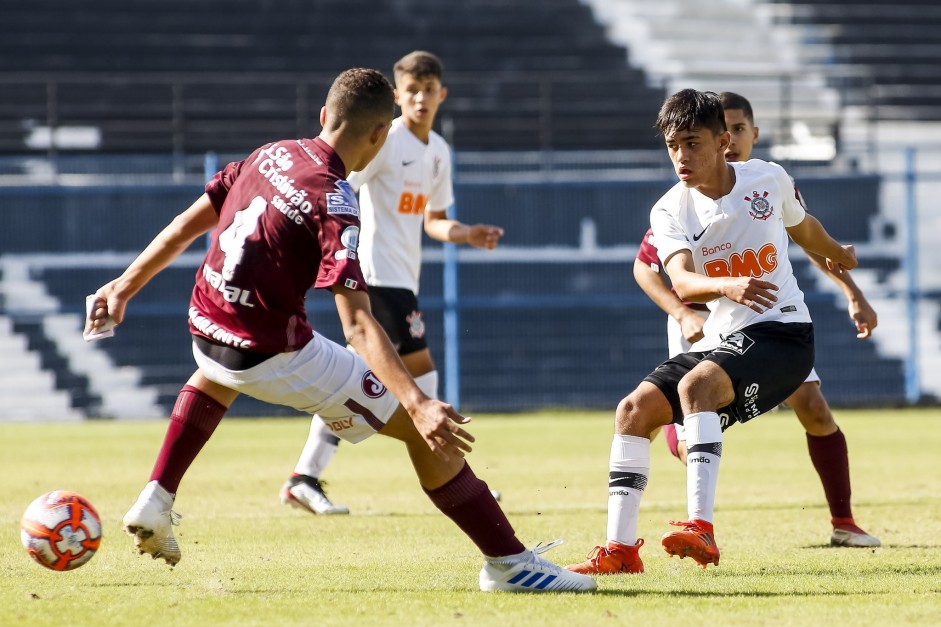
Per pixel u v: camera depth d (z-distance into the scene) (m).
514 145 75.75
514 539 13.99
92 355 58.19
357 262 12.84
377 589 14.23
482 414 58.12
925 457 35.34
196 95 75.69
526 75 80.81
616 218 60.78
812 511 23.09
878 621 12.12
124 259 58.56
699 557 14.30
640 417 15.45
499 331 59.84
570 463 34.12
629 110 77.44
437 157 26.09
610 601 13.27
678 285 15.48
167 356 58.59
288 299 13.30
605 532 20.11
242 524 21.45
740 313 16.31
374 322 12.54
